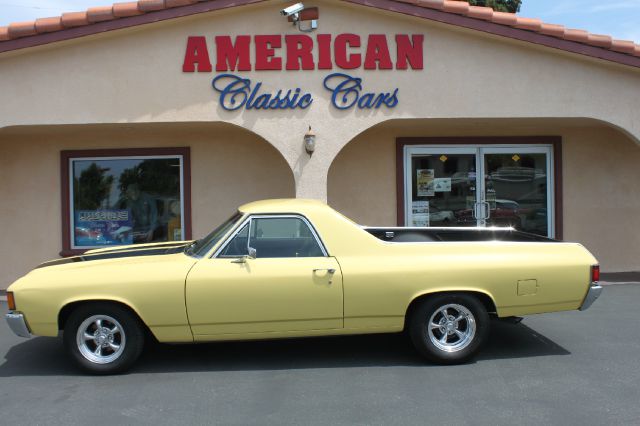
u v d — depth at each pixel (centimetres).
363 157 987
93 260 556
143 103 806
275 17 814
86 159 973
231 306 512
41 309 509
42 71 798
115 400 464
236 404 451
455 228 684
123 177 977
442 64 822
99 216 978
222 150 970
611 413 425
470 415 423
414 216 994
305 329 524
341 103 821
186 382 504
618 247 1005
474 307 534
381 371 525
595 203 1002
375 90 823
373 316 525
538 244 553
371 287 520
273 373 524
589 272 546
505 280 532
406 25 820
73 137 962
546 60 826
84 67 801
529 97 827
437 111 824
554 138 995
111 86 804
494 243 549
